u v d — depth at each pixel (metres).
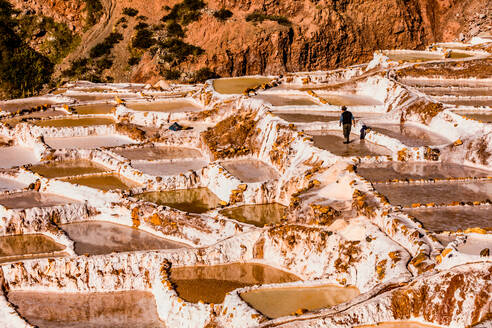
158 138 45.28
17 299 30.17
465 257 22.84
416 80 49.06
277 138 39.12
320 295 25.33
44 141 46.03
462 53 55.53
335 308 23.02
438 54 55.78
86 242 33.38
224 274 29.67
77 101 54.38
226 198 36.09
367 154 34.97
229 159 40.22
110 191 37.06
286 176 35.41
